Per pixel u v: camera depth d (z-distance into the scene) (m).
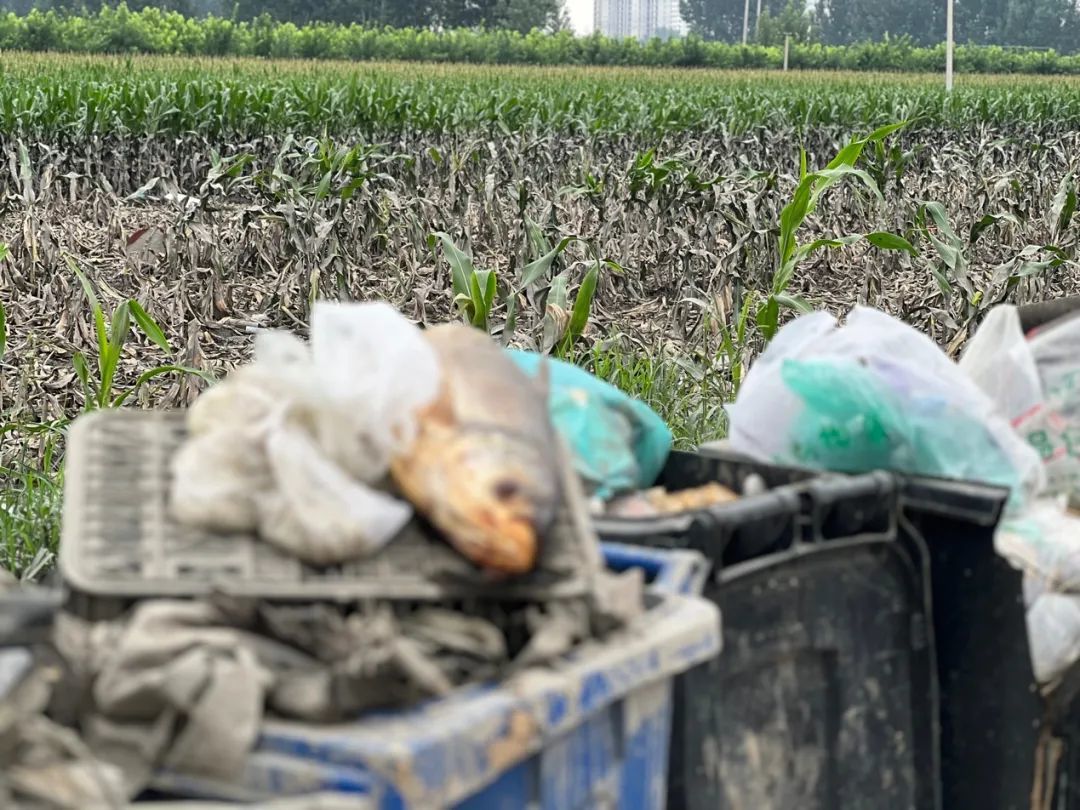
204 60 53.53
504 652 1.98
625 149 21.45
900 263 12.70
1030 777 2.82
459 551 2.02
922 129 25.53
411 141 20.25
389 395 2.04
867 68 77.25
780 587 2.52
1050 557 2.90
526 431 2.09
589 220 14.12
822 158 23.19
